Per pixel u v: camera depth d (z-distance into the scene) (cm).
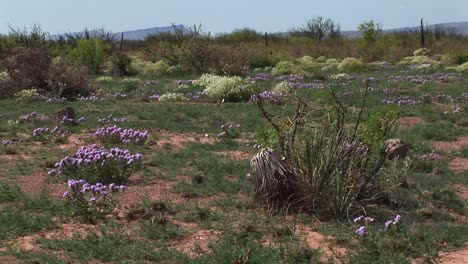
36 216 677
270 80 2644
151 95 2062
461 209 764
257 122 1406
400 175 841
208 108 1656
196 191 802
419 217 710
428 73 2967
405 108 1636
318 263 546
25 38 2805
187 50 3158
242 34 5475
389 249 579
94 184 800
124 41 5556
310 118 770
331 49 4638
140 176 888
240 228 641
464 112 1577
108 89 2309
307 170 698
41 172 909
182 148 1121
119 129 1164
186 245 601
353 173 702
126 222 671
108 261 554
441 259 569
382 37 4806
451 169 987
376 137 718
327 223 667
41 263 539
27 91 1948
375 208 715
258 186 718
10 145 1116
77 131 1303
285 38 5434
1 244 596
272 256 549
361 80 2567
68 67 2141
